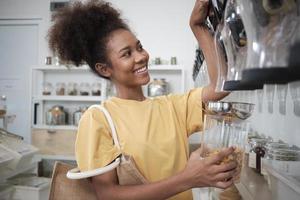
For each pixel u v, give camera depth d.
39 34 4.03
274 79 0.35
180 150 0.92
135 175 0.81
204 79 1.79
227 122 0.72
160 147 0.87
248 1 0.44
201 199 1.15
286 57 0.34
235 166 0.65
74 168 0.87
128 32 0.93
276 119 1.20
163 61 3.63
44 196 2.41
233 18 0.54
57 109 3.63
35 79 3.76
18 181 2.45
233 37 0.56
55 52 1.04
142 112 0.93
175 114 0.97
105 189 0.80
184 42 3.73
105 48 0.92
